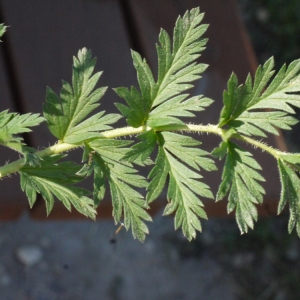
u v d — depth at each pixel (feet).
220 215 1.15
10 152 1.05
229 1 1.28
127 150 0.75
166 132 0.75
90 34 1.19
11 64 1.14
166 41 0.77
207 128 0.76
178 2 1.26
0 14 1.17
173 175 0.75
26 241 1.75
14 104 1.12
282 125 0.76
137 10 1.23
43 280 1.73
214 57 1.22
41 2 1.19
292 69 0.76
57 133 0.76
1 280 1.69
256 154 1.12
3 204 1.04
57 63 1.16
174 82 0.76
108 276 1.77
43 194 0.76
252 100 0.76
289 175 0.75
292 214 0.75
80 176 0.77
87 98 0.77
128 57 1.19
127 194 0.75
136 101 0.75
